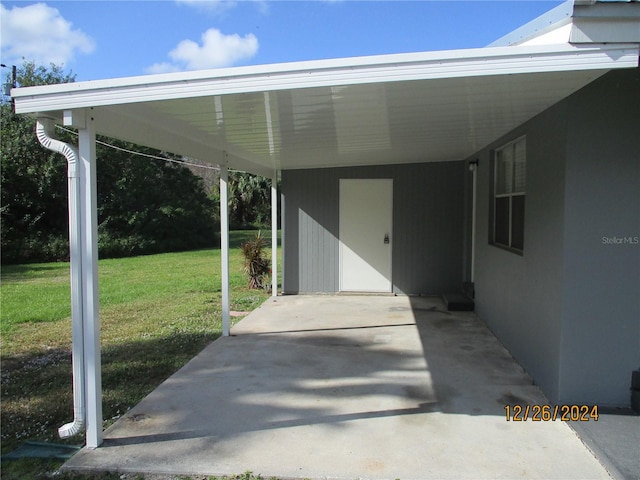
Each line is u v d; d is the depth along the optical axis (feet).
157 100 9.22
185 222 75.05
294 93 9.39
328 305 26.14
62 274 44.55
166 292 32.07
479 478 8.56
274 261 28.86
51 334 20.70
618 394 11.01
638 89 10.49
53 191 61.16
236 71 8.90
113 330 21.06
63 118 9.50
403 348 17.30
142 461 9.37
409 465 9.04
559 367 11.19
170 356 16.80
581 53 7.98
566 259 10.94
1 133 60.39
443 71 8.30
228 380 14.03
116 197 68.28
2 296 30.96
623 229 10.72
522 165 15.65
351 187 29.17
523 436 10.17
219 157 18.47
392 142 18.29
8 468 9.34
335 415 11.43
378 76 8.46
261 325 21.43
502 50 8.11
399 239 28.91
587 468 8.83
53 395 13.44
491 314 19.52
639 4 7.73
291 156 21.84
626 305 10.83
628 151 10.59
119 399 12.84
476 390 12.96
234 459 9.37
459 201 28.02
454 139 18.03
